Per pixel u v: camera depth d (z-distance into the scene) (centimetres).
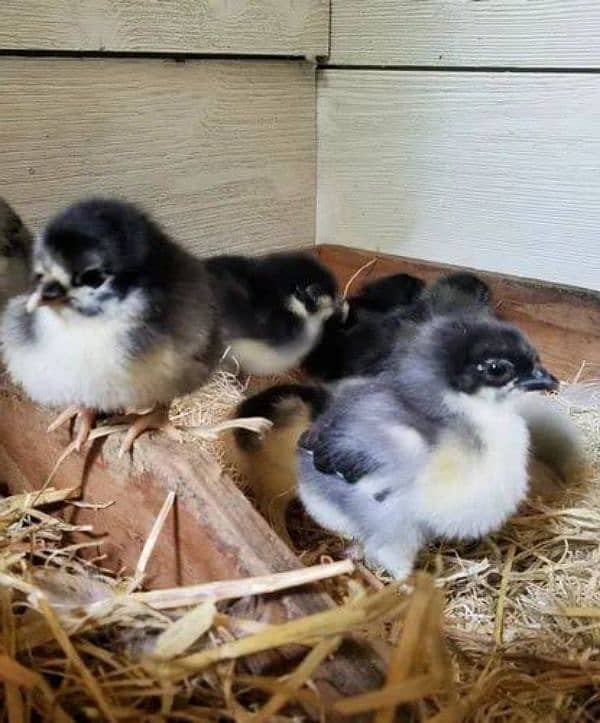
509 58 36
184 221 39
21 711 17
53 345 21
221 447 29
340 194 43
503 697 20
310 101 42
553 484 29
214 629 18
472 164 38
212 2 36
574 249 36
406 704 16
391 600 18
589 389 35
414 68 39
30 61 32
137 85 35
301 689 16
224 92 39
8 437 25
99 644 19
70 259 20
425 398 23
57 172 34
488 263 39
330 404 27
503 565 26
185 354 22
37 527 24
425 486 23
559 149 36
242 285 32
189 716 17
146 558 21
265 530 20
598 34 33
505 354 23
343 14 40
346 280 43
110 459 22
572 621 23
